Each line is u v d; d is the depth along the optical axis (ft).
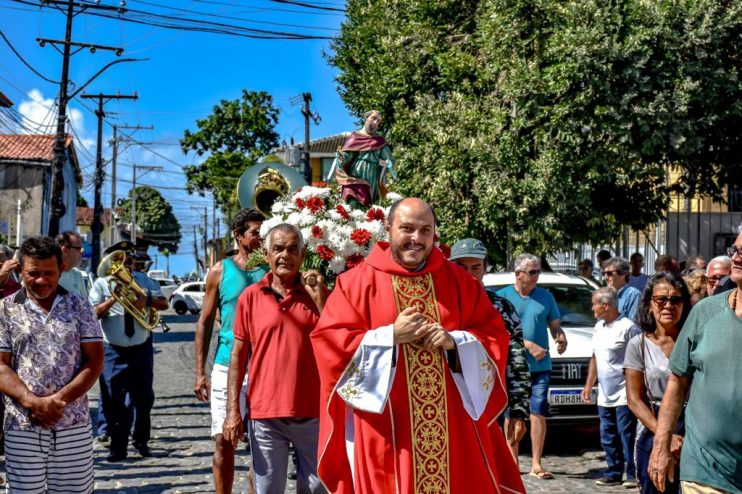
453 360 13.78
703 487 13.12
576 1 44.98
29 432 15.25
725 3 44.80
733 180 50.21
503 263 54.75
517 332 18.61
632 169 45.70
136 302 27.25
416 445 13.52
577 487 24.86
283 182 25.67
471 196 51.98
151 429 32.91
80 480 15.80
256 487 16.74
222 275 20.24
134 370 27.43
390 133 57.57
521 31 47.65
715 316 13.25
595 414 28.91
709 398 13.07
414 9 59.26
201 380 20.57
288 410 16.33
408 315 13.34
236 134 169.07
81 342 15.80
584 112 44.78
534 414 26.18
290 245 16.83
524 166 47.73
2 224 112.88
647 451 17.62
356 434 13.71
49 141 123.03
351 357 13.48
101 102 128.16
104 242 255.70
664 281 17.21
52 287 15.65
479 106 52.85
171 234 320.50
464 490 13.69
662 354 17.42
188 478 24.73
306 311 16.76
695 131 44.42
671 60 44.09
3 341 15.38
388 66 61.52
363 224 19.17
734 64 45.19
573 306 33.35
